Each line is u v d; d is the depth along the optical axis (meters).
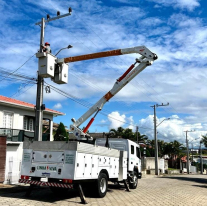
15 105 22.73
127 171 14.91
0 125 21.86
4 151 18.69
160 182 22.97
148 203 10.66
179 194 14.45
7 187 13.00
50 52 14.50
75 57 14.28
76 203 9.70
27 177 10.17
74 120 14.54
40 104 14.90
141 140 55.88
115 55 13.88
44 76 14.35
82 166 9.81
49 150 9.99
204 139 42.41
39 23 16.27
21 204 8.86
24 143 10.48
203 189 18.59
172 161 74.81
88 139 14.12
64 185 9.41
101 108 14.36
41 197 10.67
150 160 44.31
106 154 11.78
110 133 15.13
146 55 13.52
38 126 14.69
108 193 13.03
